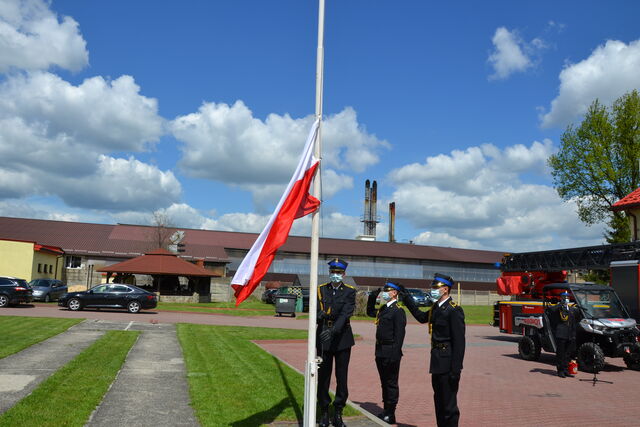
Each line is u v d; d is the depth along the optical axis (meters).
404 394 10.75
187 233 64.75
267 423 7.41
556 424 8.50
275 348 17.72
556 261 23.06
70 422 6.88
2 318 21.41
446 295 7.06
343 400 7.46
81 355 12.44
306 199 6.96
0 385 8.80
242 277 6.77
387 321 8.13
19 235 54.41
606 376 13.66
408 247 73.31
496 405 9.87
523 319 16.81
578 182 41.06
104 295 29.16
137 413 7.60
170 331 20.02
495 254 77.38
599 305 15.52
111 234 59.28
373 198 91.31
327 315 7.42
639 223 24.89
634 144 39.00
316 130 7.09
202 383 9.86
